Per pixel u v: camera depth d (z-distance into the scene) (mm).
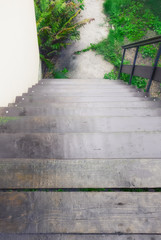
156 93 5914
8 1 2643
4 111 2299
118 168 1192
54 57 6676
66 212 978
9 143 1456
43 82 5145
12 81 2959
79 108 2371
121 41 6816
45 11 5605
